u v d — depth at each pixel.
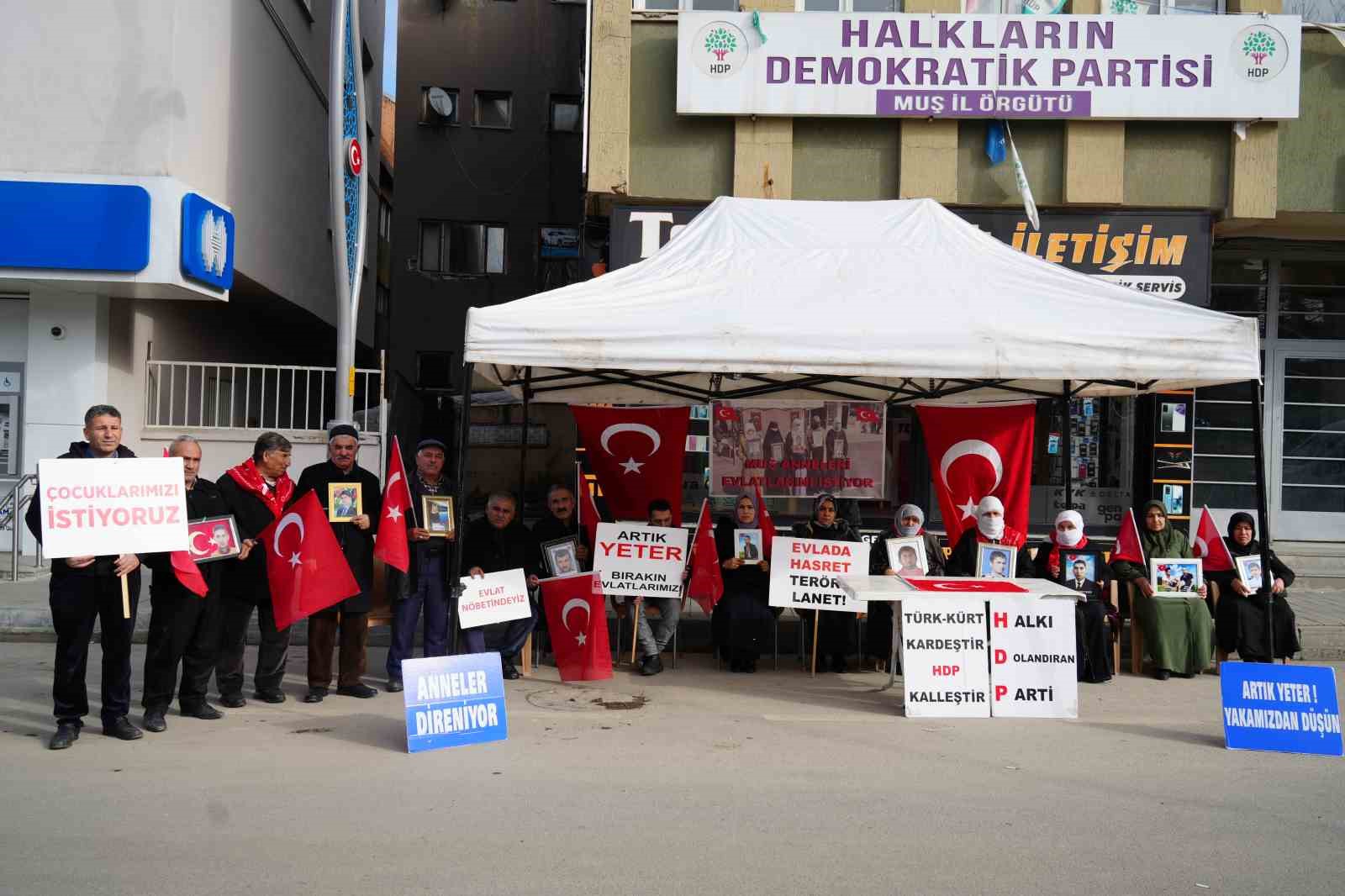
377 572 7.85
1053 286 7.94
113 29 12.04
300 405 17.22
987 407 9.52
